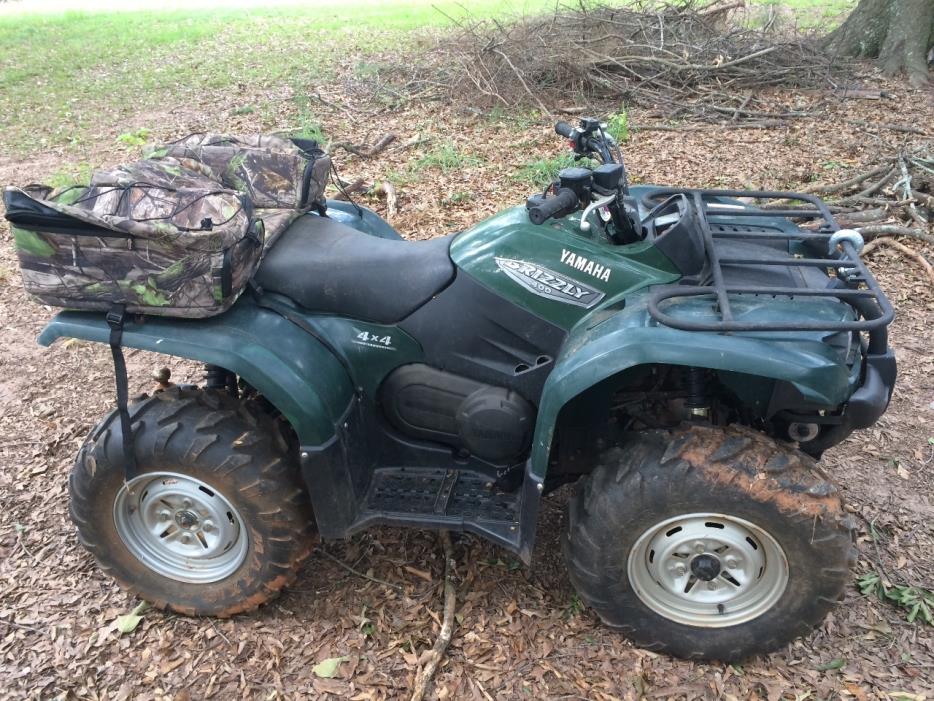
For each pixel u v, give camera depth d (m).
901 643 2.87
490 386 2.89
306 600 3.15
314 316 2.95
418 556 3.34
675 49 10.29
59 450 4.09
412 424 3.03
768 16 11.81
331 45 13.62
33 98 11.28
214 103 10.52
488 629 2.97
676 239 2.69
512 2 16.11
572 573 2.76
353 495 2.91
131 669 2.88
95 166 8.31
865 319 2.63
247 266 2.73
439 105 9.52
